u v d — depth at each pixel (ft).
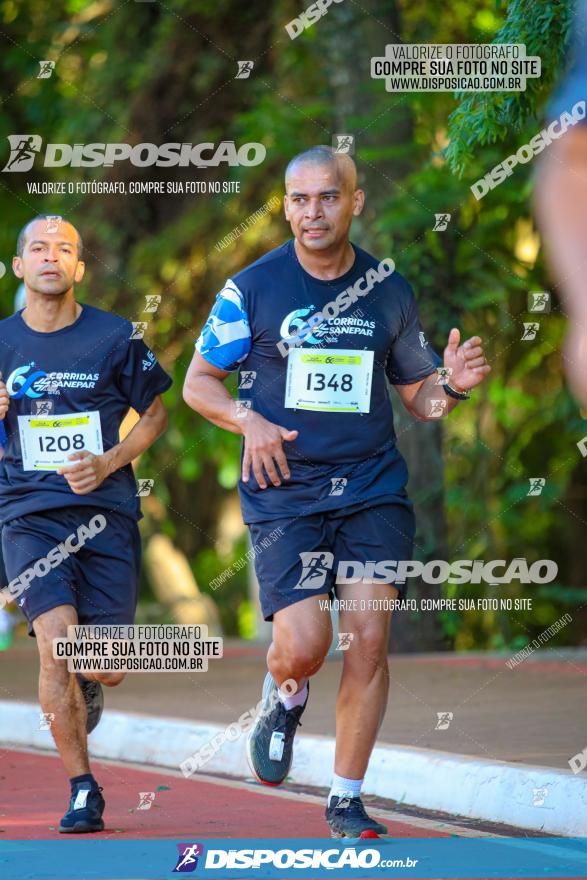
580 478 133.49
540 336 112.06
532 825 39.55
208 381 36.45
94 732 65.26
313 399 35.70
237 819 41.68
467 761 43.83
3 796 47.96
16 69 139.03
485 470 122.72
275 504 35.45
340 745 35.78
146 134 119.65
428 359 37.52
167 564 159.33
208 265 121.70
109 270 122.11
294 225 35.45
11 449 41.27
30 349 40.98
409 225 92.89
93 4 129.59
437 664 86.74
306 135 107.86
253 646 115.75
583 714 60.08
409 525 35.94
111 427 41.70
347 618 35.01
